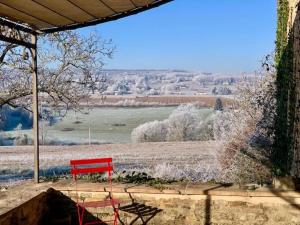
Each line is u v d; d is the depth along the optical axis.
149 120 34.06
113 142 27.58
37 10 4.95
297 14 5.19
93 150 23.23
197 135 26.95
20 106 12.80
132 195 5.49
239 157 9.41
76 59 12.64
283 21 6.05
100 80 13.38
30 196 5.15
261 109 11.27
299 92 5.04
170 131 27.81
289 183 5.17
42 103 12.91
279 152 5.90
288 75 5.57
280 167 5.80
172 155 19.31
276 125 6.18
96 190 5.58
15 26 5.43
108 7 4.95
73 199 5.66
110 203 5.15
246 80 12.94
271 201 5.08
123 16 5.28
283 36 6.00
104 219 5.61
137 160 18.52
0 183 14.09
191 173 12.07
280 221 5.07
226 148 11.95
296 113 5.10
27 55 5.84
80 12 5.13
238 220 5.18
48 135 30.14
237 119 12.50
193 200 5.32
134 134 28.61
